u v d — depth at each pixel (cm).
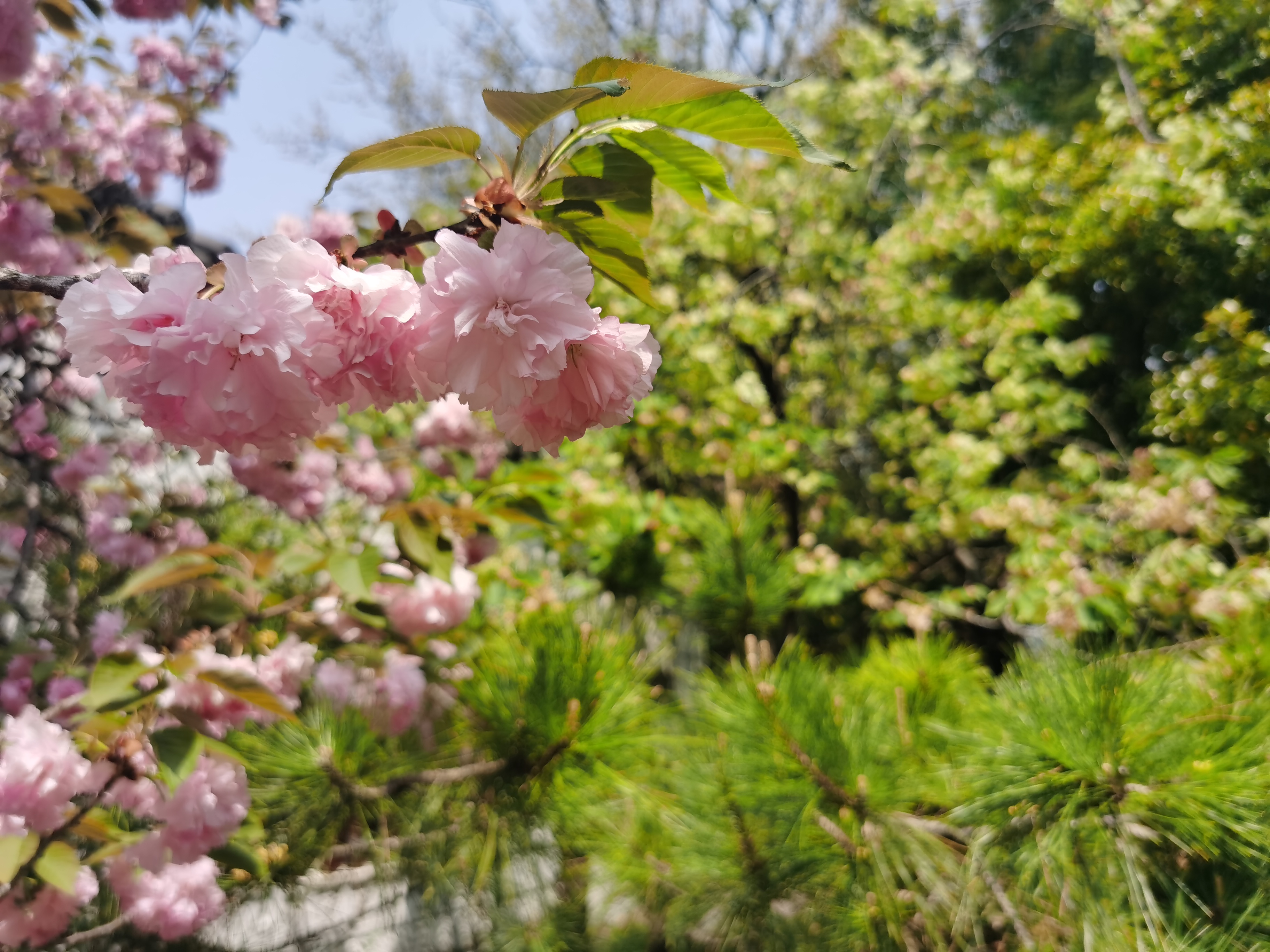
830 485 191
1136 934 47
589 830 66
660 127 33
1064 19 212
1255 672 58
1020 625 156
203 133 110
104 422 104
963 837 56
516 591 117
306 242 29
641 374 31
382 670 67
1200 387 147
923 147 237
